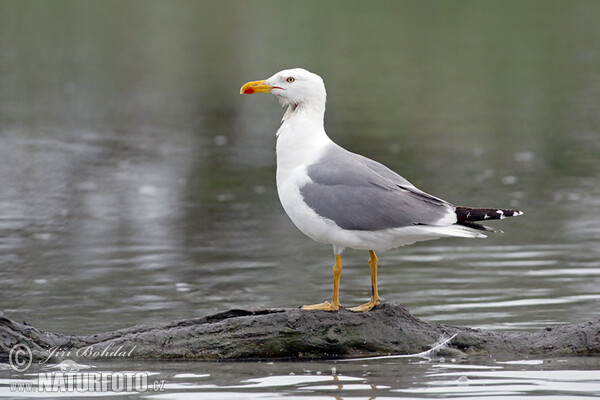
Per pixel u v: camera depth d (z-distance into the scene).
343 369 9.55
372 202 9.88
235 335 9.99
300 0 42.59
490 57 34.19
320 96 10.44
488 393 8.74
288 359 9.95
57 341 10.14
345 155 10.33
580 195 19.23
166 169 22.09
